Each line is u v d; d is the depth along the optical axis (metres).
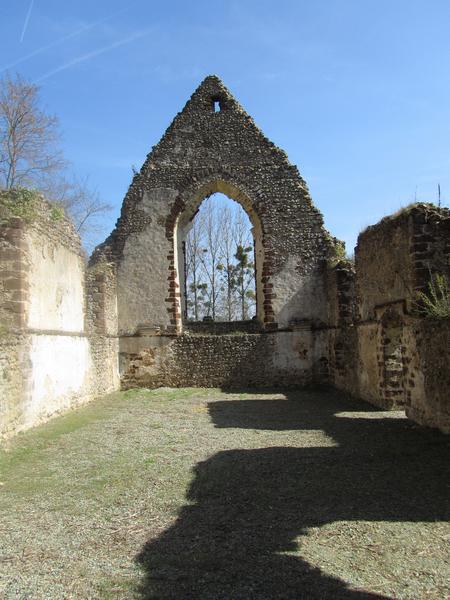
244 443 8.27
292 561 4.03
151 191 17.25
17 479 6.45
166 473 6.61
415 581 3.71
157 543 4.46
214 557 4.14
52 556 4.25
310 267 16.78
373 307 11.80
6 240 9.56
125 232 17.19
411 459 6.79
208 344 16.73
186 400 13.81
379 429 8.93
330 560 4.04
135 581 3.78
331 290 15.86
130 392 15.79
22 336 9.39
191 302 32.16
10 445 8.17
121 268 17.11
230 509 5.24
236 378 16.58
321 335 16.61
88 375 13.70
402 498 5.36
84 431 9.55
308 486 5.88
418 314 8.83
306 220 16.94
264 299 16.83
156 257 17.05
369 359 12.27
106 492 5.90
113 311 16.50
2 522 5.03
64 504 5.53
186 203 17.17
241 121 17.39
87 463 7.20
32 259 10.14
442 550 4.20
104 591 3.65
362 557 4.09
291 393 15.07
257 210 17.03
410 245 9.12
